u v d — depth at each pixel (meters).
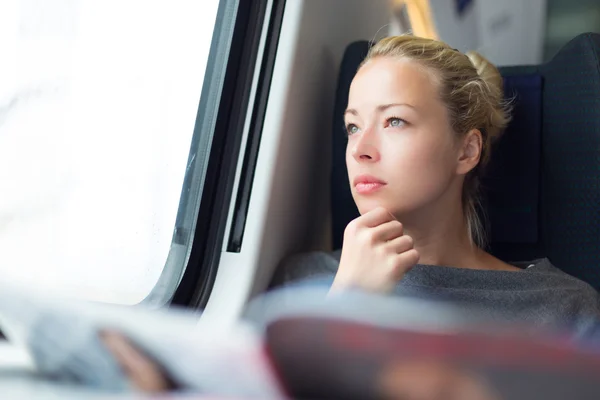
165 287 1.37
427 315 0.41
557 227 1.54
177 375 0.46
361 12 2.01
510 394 0.37
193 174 1.45
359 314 0.40
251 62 1.54
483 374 0.37
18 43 1.17
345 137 1.66
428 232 1.36
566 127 1.54
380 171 1.28
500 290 1.33
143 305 1.31
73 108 1.25
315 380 0.41
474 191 1.47
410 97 1.28
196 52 1.46
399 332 0.38
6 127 1.16
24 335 0.57
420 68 1.32
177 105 1.42
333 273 1.48
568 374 0.36
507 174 1.60
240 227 1.49
